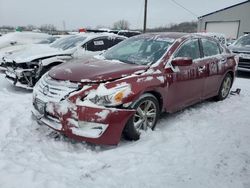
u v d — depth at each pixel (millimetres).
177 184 2875
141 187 2814
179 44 4566
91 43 7449
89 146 3633
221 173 3098
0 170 2943
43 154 3389
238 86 8062
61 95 3502
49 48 7262
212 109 5410
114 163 3244
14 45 9742
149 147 3646
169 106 4363
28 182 2771
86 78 3539
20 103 5355
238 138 4027
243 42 10547
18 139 3771
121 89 3490
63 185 2766
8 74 6734
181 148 3658
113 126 3395
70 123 3410
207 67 5145
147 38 4891
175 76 4309
